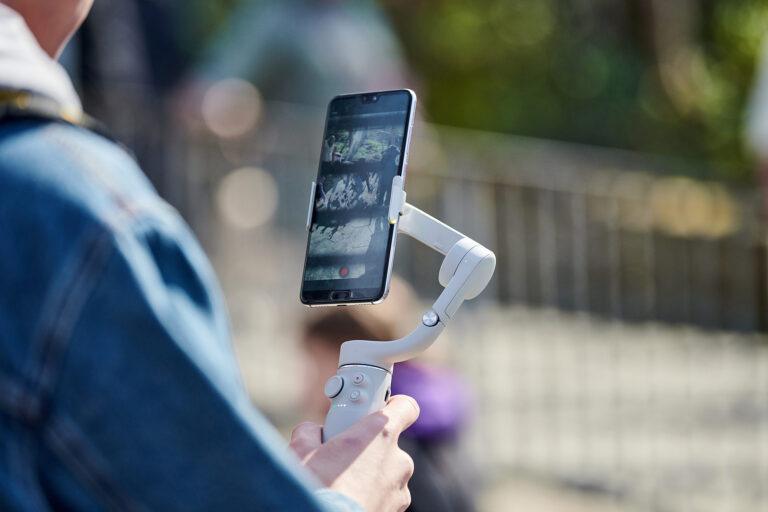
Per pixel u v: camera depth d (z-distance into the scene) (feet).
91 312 4.86
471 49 54.08
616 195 27.68
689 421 27.12
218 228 24.18
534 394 25.91
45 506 4.90
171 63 23.39
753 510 26.35
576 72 54.54
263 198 24.54
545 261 26.71
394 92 7.18
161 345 4.93
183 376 4.96
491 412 25.26
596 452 26.12
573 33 55.11
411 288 24.54
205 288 5.18
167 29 23.30
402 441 14.43
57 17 5.81
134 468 4.93
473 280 6.89
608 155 44.27
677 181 28.60
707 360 27.53
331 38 24.45
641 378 27.09
